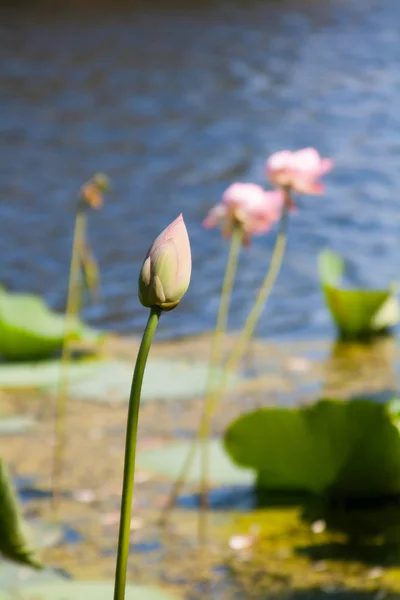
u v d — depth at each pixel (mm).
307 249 12961
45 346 8656
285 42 29094
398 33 30359
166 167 17297
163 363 8508
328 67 25500
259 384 8062
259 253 12836
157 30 31219
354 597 4699
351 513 5676
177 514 5727
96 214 14781
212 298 11148
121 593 2156
